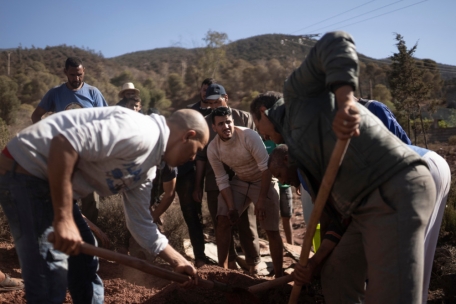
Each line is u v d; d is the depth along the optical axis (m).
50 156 2.54
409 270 2.70
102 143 2.59
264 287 3.64
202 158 5.43
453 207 6.67
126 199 3.17
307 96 2.86
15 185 2.74
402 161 2.71
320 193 2.71
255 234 5.26
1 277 4.15
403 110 23.12
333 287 3.17
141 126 2.71
